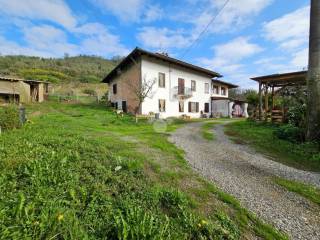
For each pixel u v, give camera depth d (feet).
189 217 10.14
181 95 85.92
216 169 18.40
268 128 44.62
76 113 63.62
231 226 10.09
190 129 45.98
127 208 9.86
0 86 75.61
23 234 7.27
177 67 85.25
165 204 11.27
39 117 45.06
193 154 23.08
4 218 7.73
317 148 25.48
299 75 46.32
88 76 204.03
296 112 37.14
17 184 10.44
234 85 120.98
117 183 12.50
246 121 61.16
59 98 104.73
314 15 28.09
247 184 15.55
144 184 12.98
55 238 7.54
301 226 10.68
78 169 13.20
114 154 17.74
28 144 16.76
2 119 25.63
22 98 78.48
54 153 14.85
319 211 12.25
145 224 8.43
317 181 16.87
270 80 52.39
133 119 60.13
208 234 9.25
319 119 27.76
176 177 15.28
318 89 27.84
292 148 27.07
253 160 22.16
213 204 12.10
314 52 28.14
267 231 10.04
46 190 10.06
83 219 8.91
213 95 109.09
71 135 24.41
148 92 72.54
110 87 101.04
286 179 16.99
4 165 11.85
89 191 11.05
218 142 31.53
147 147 23.44
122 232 7.97
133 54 73.31
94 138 24.44
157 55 73.51
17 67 187.62
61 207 9.02
